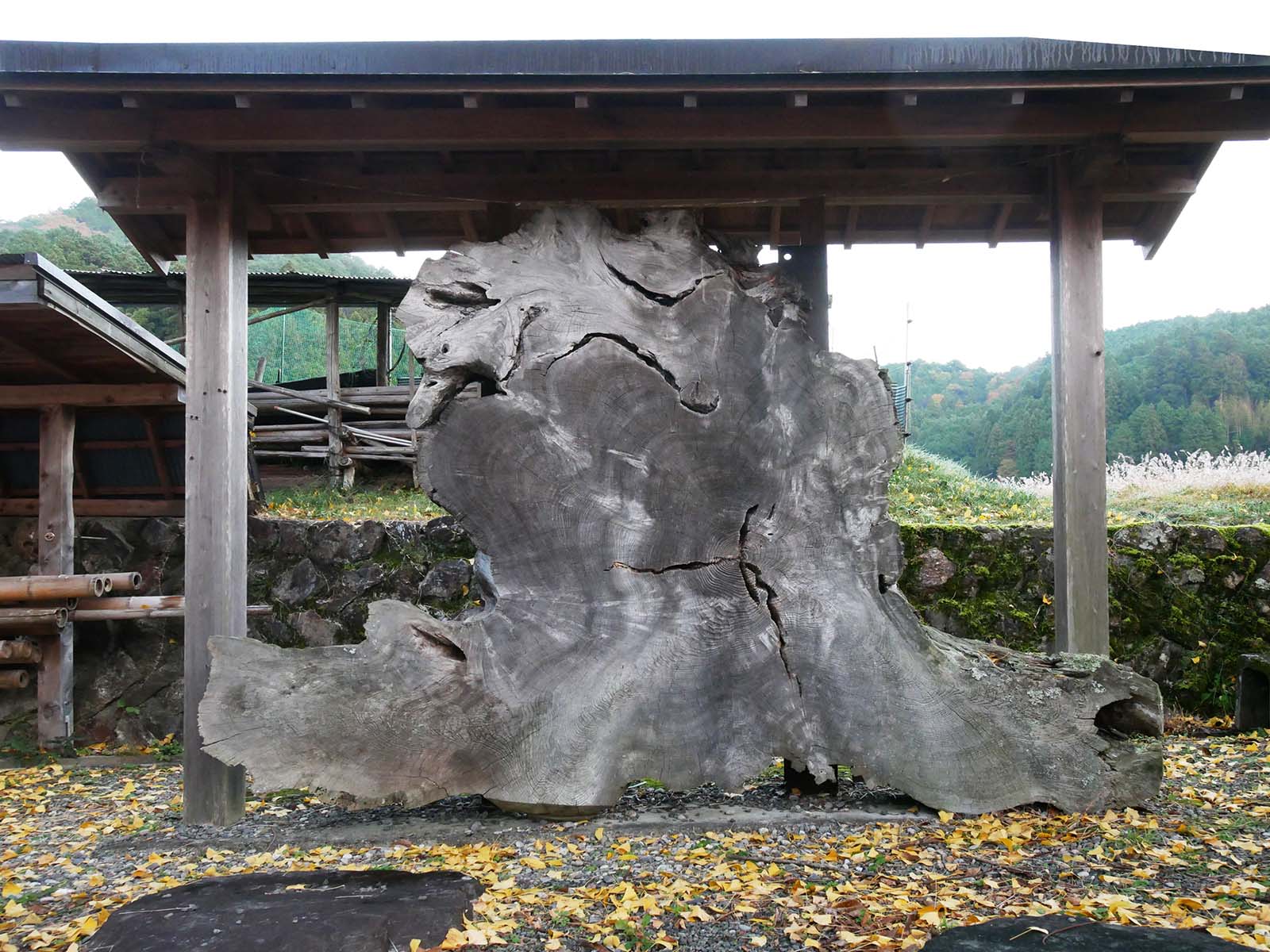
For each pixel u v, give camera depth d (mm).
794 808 4098
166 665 6578
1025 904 2898
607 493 3947
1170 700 5977
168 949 2535
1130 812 3826
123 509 6980
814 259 4754
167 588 6828
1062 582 4355
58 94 3914
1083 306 4359
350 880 3127
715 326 4051
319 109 4059
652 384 3982
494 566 3900
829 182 4727
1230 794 4117
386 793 3756
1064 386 4344
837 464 4074
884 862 3355
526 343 3980
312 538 6945
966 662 4086
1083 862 3291
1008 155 4691
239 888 3061
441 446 3900
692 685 3908
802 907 2934
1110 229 5281
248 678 3758
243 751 3699
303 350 22062
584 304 4039
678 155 4754
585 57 3770
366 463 11828
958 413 32156
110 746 6379
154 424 6691
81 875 3559
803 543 4031
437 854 3590
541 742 3824
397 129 4078
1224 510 7762
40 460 6340
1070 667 4125
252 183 4602
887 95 4082
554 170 4742
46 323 5312
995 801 3930
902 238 5516
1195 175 4633
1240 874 3119
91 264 22844
